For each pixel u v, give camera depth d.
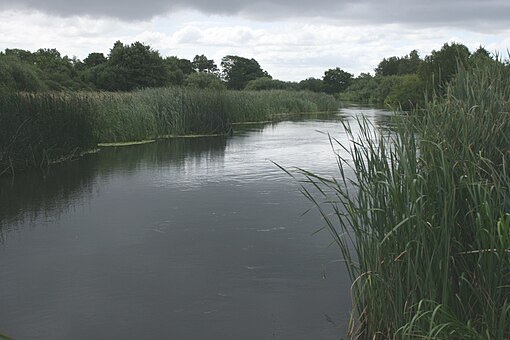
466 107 3.99
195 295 5.04
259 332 4.32
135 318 4.59
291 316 4.59
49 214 7.95
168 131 19.30
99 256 6.10
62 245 6.50
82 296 5.03
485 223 3.28
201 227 7.18
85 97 16.00
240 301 4.90
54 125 13.02
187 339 4.23
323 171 11.23
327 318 4.55
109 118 17.50
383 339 3.89
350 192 8.93
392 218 3.76
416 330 3.37
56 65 39.50
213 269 5.67
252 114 27.88
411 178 3.58
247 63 75.25
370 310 3.97
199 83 42.72
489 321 3.16
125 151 15.12
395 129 4.14
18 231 7.08
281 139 18.25
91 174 11.27
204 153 14.55
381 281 3.74
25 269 5.70
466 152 3.52
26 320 4.54
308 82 78.56
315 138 18.56
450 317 3.02
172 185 9.99
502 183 3.56
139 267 5.74
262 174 11.07
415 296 3.49
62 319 4.57
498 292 3.16
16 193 9.41
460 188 3.41
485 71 4.62
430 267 3.33
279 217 7.63
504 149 3.68
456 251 3.50
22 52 47.44
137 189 9.65
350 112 37.44
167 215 7.80
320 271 5.58
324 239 6.61
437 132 3.77
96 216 7.79
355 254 6.03
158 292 5.11
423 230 3.36
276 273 5.54
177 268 5.71
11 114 11.55
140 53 39.59
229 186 9.84
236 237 6.72
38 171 11.66
